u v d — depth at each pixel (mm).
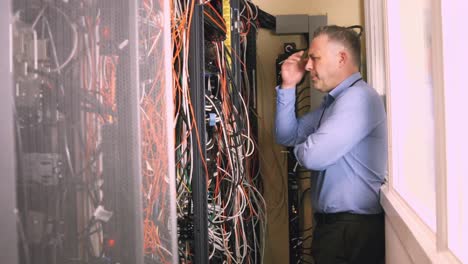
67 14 776
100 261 826
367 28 2332
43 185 726
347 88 1719
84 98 803
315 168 1641
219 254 1643
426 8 1252
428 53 1252
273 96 2645
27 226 697
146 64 954
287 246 2643
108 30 854
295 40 2619
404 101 1601
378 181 1692
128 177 877
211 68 1612
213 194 1598
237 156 1773
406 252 1259
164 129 982
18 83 690
